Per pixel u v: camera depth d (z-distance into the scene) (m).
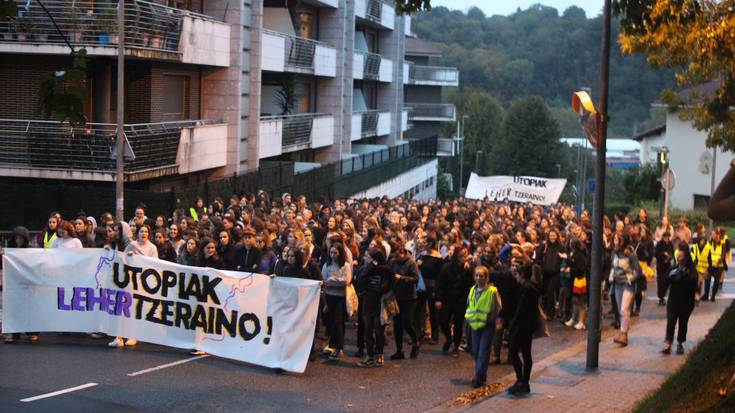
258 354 14.25
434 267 15.94
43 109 9.08
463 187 120.56
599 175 14.73
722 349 7.00
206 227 19.52
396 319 15.05
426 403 12.42
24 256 15.50
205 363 14.33
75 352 14.81
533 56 169.62
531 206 33.47
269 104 41.31
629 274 16.70
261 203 24.97
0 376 13.04
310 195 38.84
